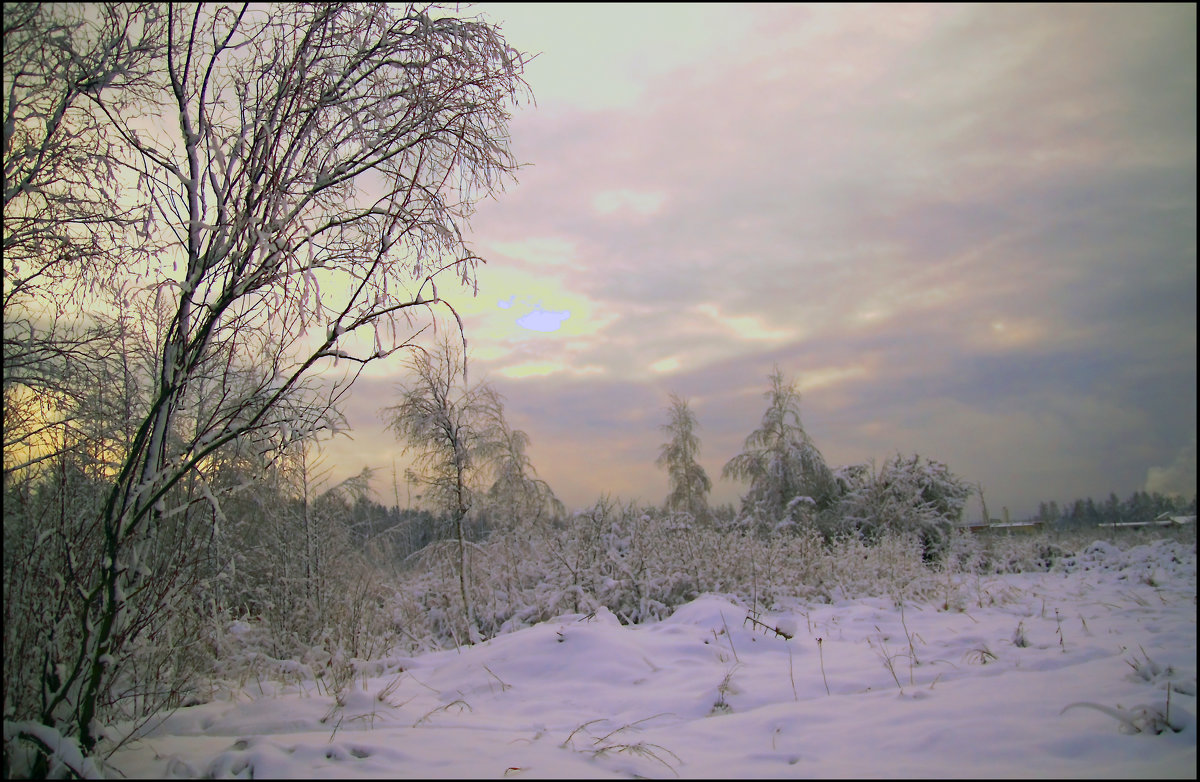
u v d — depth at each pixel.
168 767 3.89
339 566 10.47
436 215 5.07
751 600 9.84
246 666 6.59
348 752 4.15
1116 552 15.74
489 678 6.38
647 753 4.23
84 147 4.80
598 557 11.18
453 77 5.17
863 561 11.98
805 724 4.68
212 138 4.59
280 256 4.45
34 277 5.02
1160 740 3.79
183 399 4.99
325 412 4.79
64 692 4.00
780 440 22.33
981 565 16.11
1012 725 4.20
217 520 4.64
